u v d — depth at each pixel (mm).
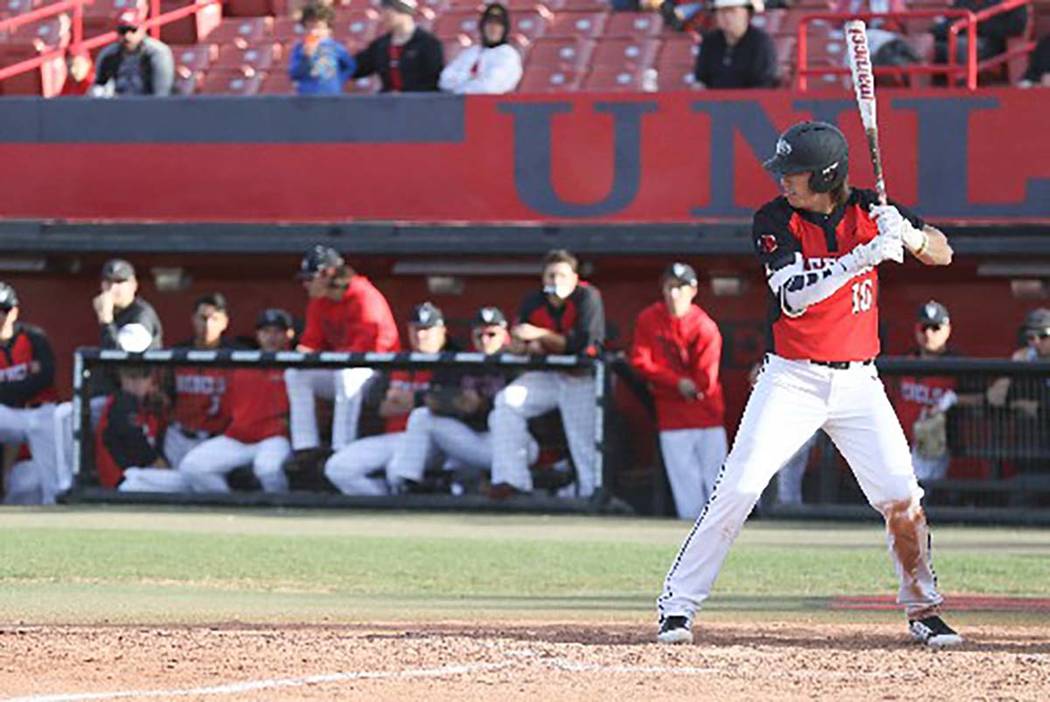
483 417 49562
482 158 53312
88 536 42438
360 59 58188
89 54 65000
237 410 50719
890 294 53094
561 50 63062
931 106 50906
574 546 41094
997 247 50156
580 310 49312
